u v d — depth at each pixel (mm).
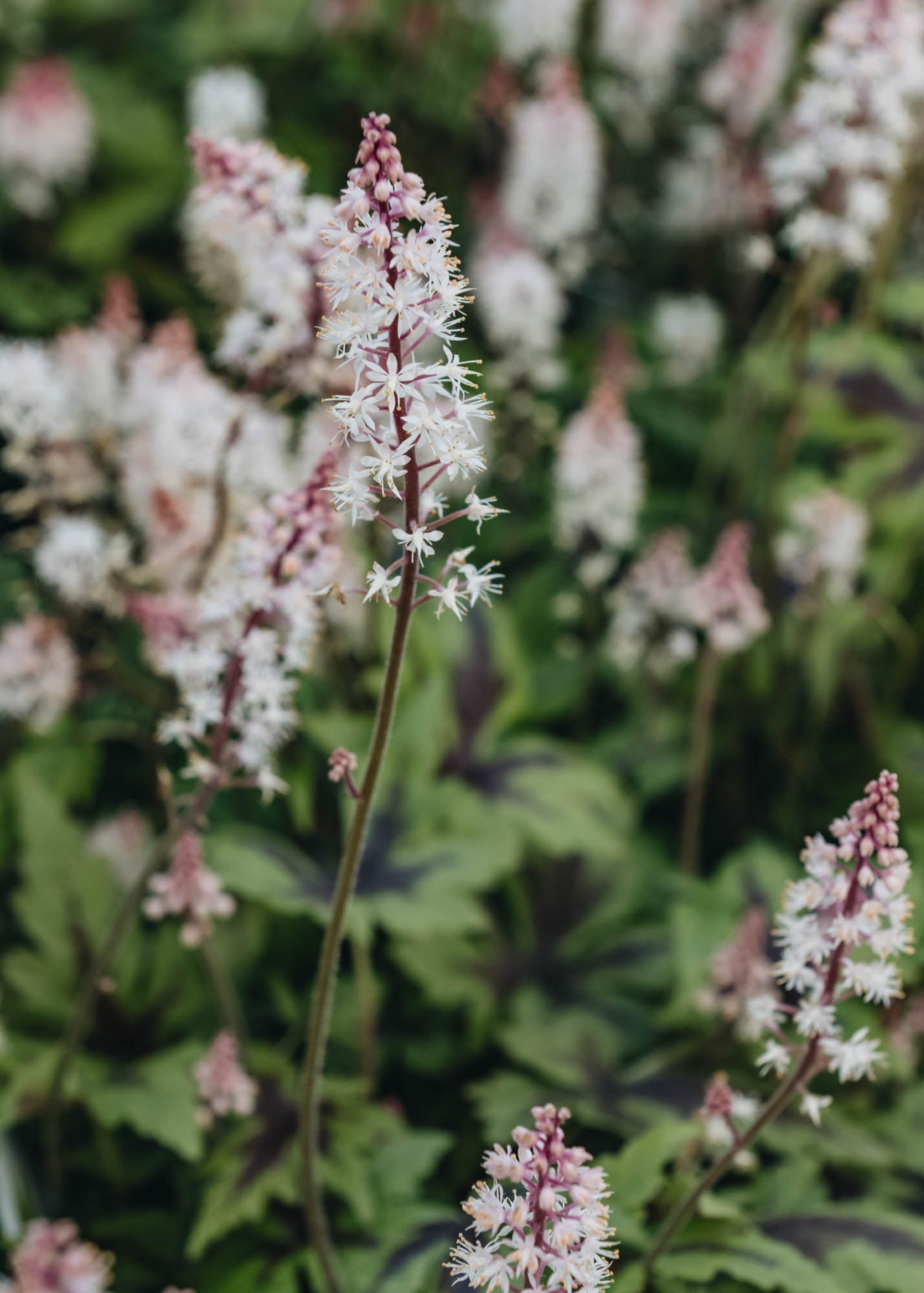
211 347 1000
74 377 813
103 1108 680
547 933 811
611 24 1290
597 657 989
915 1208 691
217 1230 645
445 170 1312
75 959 742
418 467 534
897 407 940
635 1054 748
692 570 928
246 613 635
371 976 721
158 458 729
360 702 826
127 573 757
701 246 1338
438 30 1351
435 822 753
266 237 655
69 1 1455
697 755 844
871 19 755
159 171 1316
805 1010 568
